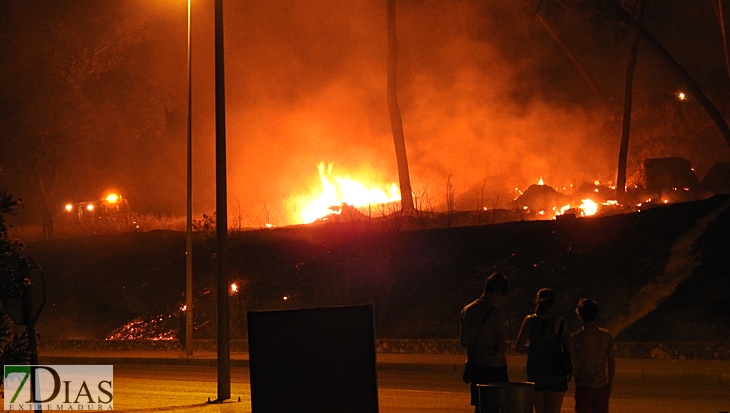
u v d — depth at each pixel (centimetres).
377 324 2739
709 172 3431
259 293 3011
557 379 995
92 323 3281
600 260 2627
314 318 832
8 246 924
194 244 3522
